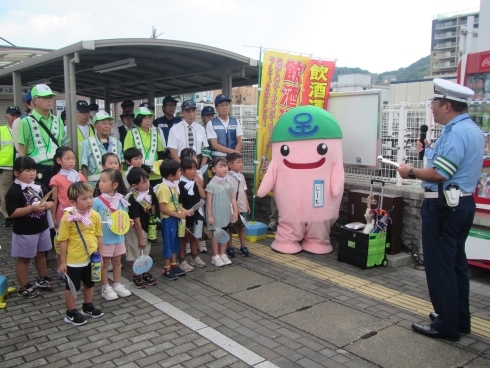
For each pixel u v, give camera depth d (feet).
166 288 16.01
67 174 16.61
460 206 11.91
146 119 21.13
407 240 19.54
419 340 12.21
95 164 19.01
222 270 17.97
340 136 19.36
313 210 19.31
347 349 11.69
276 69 22.27
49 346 11.82
